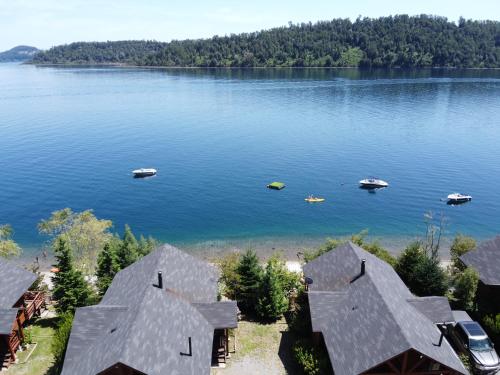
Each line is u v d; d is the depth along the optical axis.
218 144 123.31
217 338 34.25
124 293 32.72
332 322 30.83
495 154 109.69
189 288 34.34
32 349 35.09
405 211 77.38
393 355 25.31
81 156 111.44
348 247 38.38
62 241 40.12
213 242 65.62
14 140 126.94
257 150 116.75
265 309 38.66
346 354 27.41
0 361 33.06
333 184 90.94
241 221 73.50
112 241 48.34
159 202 82.12
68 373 26.23
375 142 122.56
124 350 24.31
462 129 134.75
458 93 195.25
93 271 48.50
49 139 128.38
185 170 100.69
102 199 83.38
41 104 192.00
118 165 104.25
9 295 34.62
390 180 93.00
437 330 30.19
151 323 27.33
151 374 23.92
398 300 31.19
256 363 32.88
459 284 39.09
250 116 160.50
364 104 176.25
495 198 82.56
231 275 41.94
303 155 111.62
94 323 29.47
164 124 150.12
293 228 70.75
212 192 87.06
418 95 192.38
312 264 39.31
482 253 41.19
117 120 157.12
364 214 76.12
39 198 83.56
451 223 72.38
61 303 39.31
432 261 42.12
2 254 50.19
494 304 38.66
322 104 178.25
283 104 180.75
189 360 26.59
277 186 88.06
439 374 27.00
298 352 31.94
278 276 41.91
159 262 34.56
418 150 114.31
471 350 31.67
